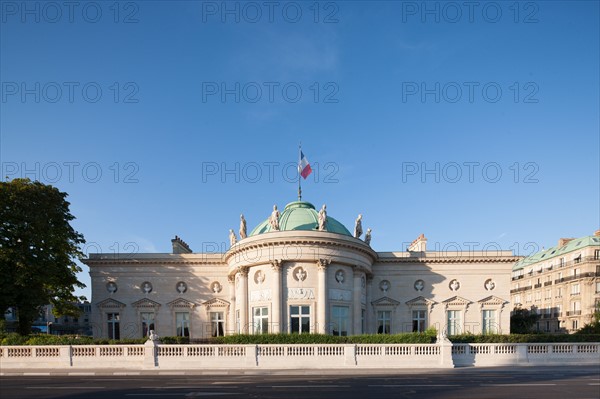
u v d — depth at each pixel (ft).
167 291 171.63
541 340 117.29
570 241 272.51
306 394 62.54
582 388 68.03
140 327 168.96
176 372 95.14
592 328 175.94
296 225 154.40
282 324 136.36
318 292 138.00
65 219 152.56
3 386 73.15
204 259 172.55
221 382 76.69
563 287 258.37
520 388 67.97
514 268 322.14
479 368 101.55
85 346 105.50
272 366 102.53
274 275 138.31
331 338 110.32
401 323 169.99
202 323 169.48
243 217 156.46
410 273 173.78
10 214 130.72
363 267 151.33
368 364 103.35
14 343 108.37
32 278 131.95
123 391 66.28
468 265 174.09
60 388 70.13
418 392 64.23
